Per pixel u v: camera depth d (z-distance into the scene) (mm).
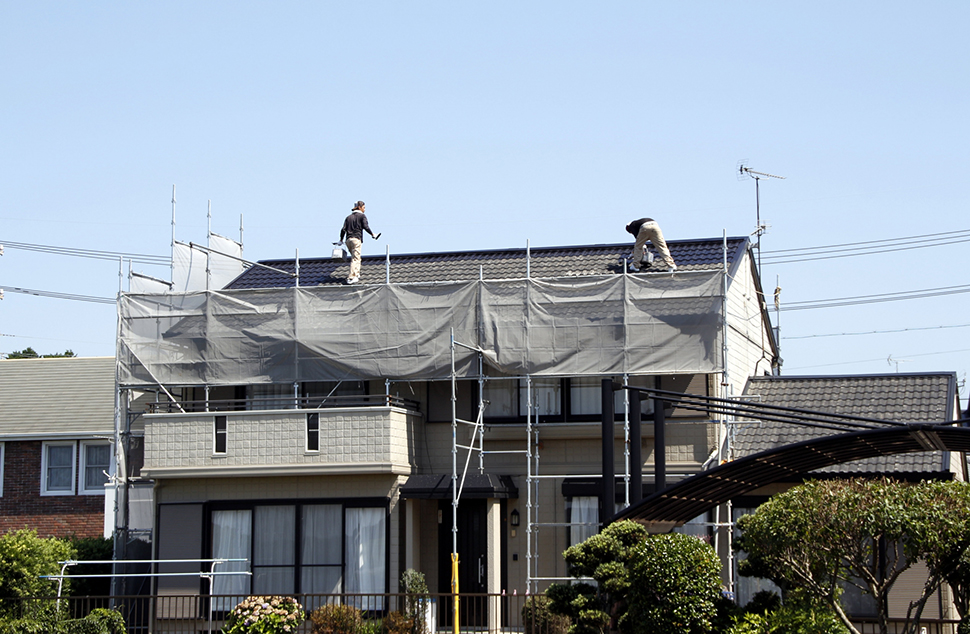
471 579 60250
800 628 35969
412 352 61969
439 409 62938
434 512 61531
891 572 38781
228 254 72688
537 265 66875
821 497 35219
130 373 64750
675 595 37281
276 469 59000
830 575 36406
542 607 48469
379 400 63719
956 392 58906
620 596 39781
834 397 59875
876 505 34312
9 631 49844
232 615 49344
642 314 59688
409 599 50938
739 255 64938
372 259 71812
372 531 58375
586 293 60469
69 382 80625
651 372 59000
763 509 36594
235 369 63812
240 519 60125
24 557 53500
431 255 70812
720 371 58312
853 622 50438
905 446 41844
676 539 38688
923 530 33688
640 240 62938
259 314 64062
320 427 59000
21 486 74125
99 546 65125
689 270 62375
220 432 60500
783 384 61938
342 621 49438
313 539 59094
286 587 58875
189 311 64938
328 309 63469
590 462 60406
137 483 64750
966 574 35000
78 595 62250
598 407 60781
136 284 67250
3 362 83812
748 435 59281
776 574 39781
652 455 58969
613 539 40906
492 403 61906
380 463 57906
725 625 38250
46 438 73688
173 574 55281
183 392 66812
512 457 61406
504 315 61219
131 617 60125
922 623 44719
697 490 44188
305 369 63281
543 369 60312
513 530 60406
